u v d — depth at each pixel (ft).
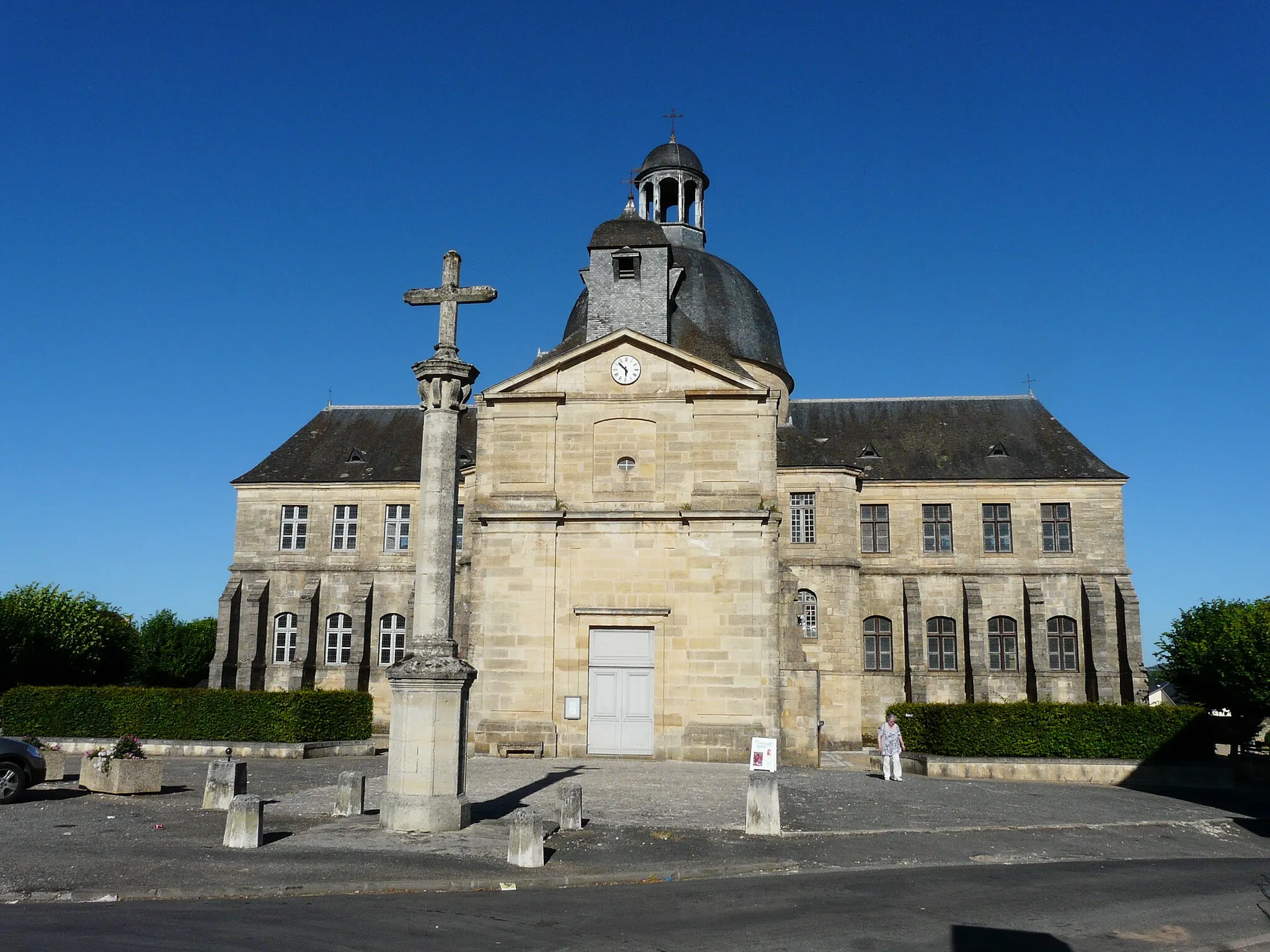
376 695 140.97
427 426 52.80
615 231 102.89
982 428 150.41
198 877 39.40
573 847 47.88
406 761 50.21
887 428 152.25
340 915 34.32
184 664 175.73
